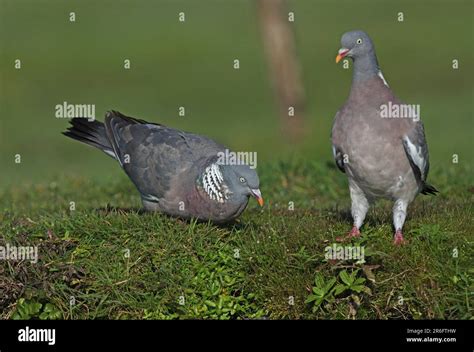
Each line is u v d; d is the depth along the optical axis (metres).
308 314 9.71
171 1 43.69
